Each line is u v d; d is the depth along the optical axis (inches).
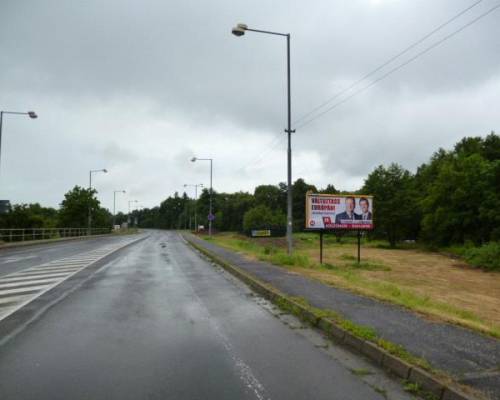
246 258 770.2
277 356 216.2
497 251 1163.3
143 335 254.5
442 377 173.6
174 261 779.4
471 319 320.2
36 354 215.6
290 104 749.3
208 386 175.0
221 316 310.8
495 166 1713.8
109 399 161.3
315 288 414.0
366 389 173.9
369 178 2338.8
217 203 4677.7
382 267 938.1
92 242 1596.9
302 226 4062.5
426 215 2033.7
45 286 450.3
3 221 1651.1
